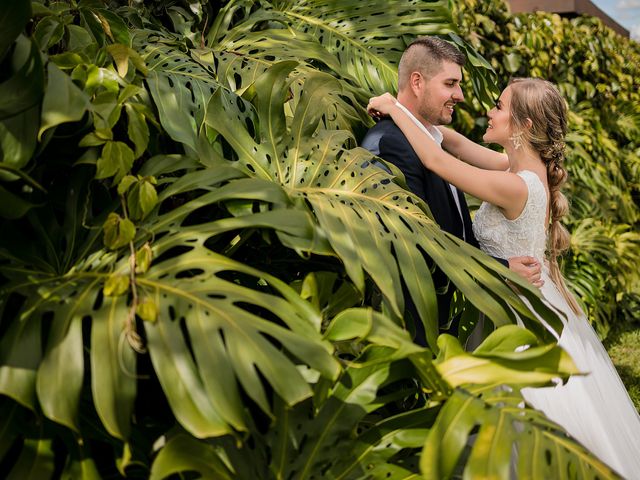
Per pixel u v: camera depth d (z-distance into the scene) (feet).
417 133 9.27
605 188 21.48
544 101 9.75
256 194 6.15
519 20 20.45
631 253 20.75
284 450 5.65
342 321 5.70
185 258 5.69
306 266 7.62
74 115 5.35
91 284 5.47
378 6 11.66
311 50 10.12
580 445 5.24
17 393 4.82
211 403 4.82
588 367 9.35
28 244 5.84
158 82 7.23
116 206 6.19
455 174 9.18
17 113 5.30
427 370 5.48
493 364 5.43
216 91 7.19
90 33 7.35
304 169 7.47
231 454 5.43
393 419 5.84
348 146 8.60
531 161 9.96
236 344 4.96
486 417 5.16
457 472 5.86
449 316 8.86
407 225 7.11
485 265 7.11
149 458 5.57
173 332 5.03
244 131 7.37
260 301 5.37
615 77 24.22
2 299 5.35
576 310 9.96
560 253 10.62
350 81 10.43
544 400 8.90
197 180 6.36
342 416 5.79
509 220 9.60
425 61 9.85
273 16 10.77
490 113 10.28
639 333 21.16
